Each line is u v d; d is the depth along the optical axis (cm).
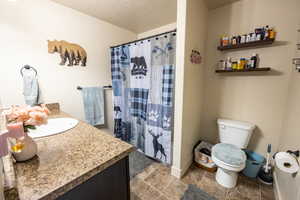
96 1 165
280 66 148
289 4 138
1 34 135
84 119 209
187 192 140
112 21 219
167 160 174
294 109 122
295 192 89
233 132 167
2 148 39
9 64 142
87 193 62
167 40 156
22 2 143
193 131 183
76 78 194
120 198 79
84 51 198
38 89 161
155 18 210
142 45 181
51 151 74
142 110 199
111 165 71
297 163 93
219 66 184
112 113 248
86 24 196
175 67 148
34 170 58
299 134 108
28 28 150
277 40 147
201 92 196
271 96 157
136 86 200
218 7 181
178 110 147
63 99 185
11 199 41
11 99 145
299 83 117
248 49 165
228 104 187
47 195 47
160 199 132
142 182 154
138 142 215
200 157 177
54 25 167
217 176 154
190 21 138
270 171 155
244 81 172
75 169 59
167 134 169
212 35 189
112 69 226
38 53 159
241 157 139
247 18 162
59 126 120
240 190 142
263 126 165
